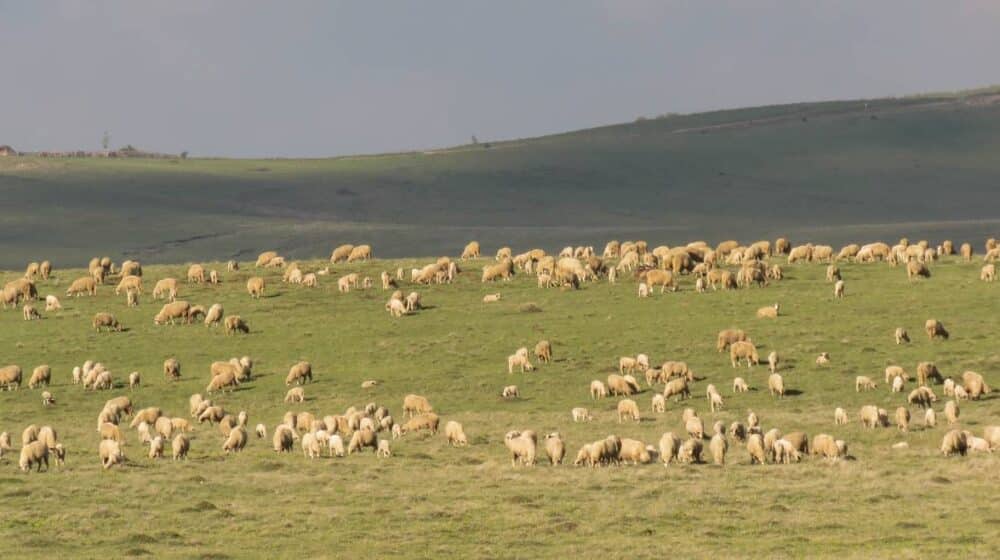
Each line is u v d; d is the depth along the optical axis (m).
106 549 34.53
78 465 46.81
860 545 34.88
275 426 59.50
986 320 75.88
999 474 43.78
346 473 45.47
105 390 68.25
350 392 67.12
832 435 53.75
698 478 43.91
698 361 70.38
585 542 35.53
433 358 73.19
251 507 39.75
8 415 63.19
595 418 59.22
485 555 34.19
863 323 76.31
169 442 53.59
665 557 33.75
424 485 43.19
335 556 33.97
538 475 44.78
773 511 39.00
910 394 59.78
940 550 34.03
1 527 36.91
